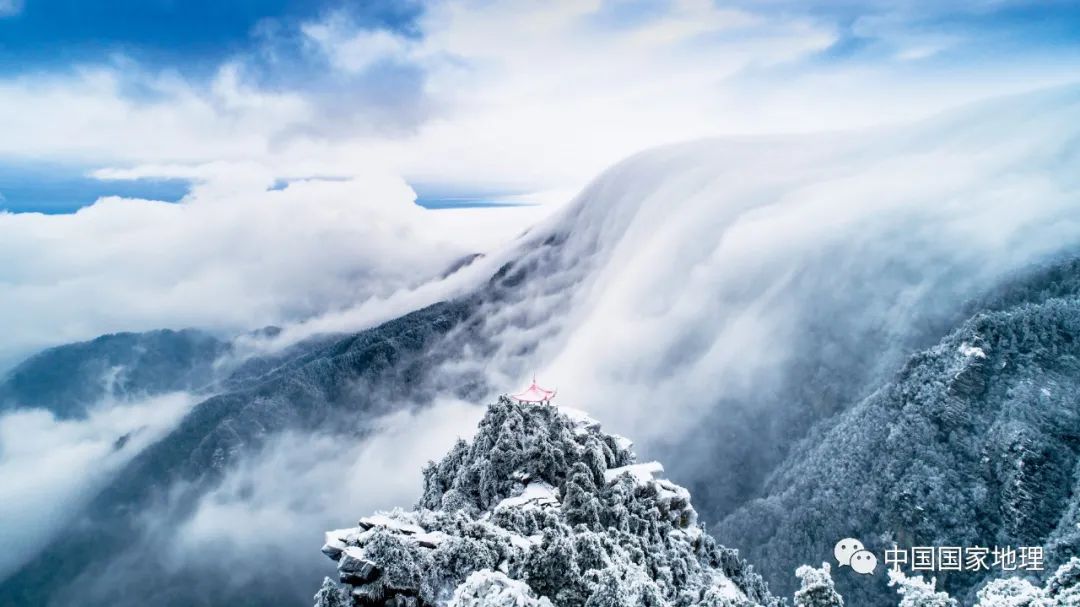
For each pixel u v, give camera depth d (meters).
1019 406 199.38
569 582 65.19
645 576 69.56
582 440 115.06
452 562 69.19
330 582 67.75
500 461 104.06
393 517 79.19
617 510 92.31
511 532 81.19
